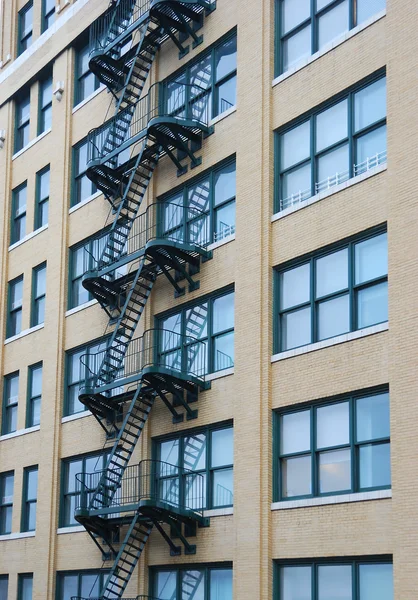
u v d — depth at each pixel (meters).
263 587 30.17
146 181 39.31
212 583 32.97
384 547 26.78
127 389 38.06
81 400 38.53
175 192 38.19
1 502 46.81
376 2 30.80
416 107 28.16
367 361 28.44
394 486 26.58
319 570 28.94
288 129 33.31
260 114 34.00
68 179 45.78
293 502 29.89
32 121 49.97
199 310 35.84
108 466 36.31
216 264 35.16
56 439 42.84
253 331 32.50
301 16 33.72
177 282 36.78
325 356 29.84
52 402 43.56
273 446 31.19
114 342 40.19
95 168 40.34
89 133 42.69
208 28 37.69
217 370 34.53
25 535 43.91
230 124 35.72
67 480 42.41
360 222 29.53
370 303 29.05
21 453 45.53
